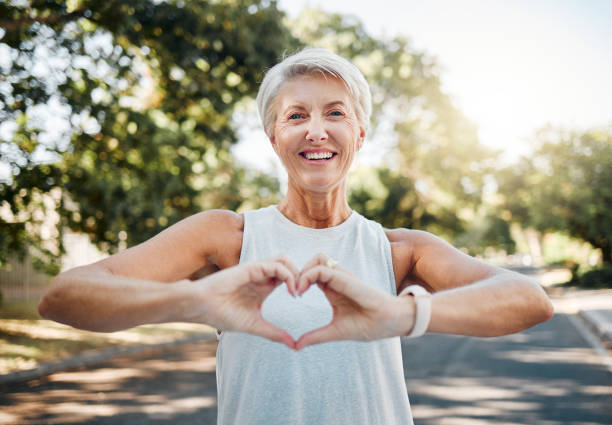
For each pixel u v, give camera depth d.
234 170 22.59
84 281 0.90
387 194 27.39
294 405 1.12
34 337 9.24
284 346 1.15
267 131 1.30
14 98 7.61
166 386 6.49
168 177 10.77
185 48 9.20
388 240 1.29
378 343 1.19
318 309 1.17
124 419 5.05
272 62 9.59
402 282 1.29
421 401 5.52
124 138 9.13
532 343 9.45
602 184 22.48
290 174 1.25
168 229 1.18
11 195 7.73
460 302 0.93
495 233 48.66
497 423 4.70
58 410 5.38
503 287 0.98
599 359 7.77
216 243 1.21
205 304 0.86
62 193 8.55
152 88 10.94
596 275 23.55
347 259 1.24
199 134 11.20
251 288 0.91
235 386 1.17
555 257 43.66
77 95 7.98
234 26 9.01
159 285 0.87
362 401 1.14
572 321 12.60
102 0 7.89
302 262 1.21
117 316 0.87
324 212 1.28
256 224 1.25
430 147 25.86
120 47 8.30
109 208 9.12
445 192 26.95
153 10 8.70
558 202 23.33
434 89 23.41
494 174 30.30
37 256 9.65
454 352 8.67
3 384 6.61
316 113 1.20
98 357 8.38
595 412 4.98
